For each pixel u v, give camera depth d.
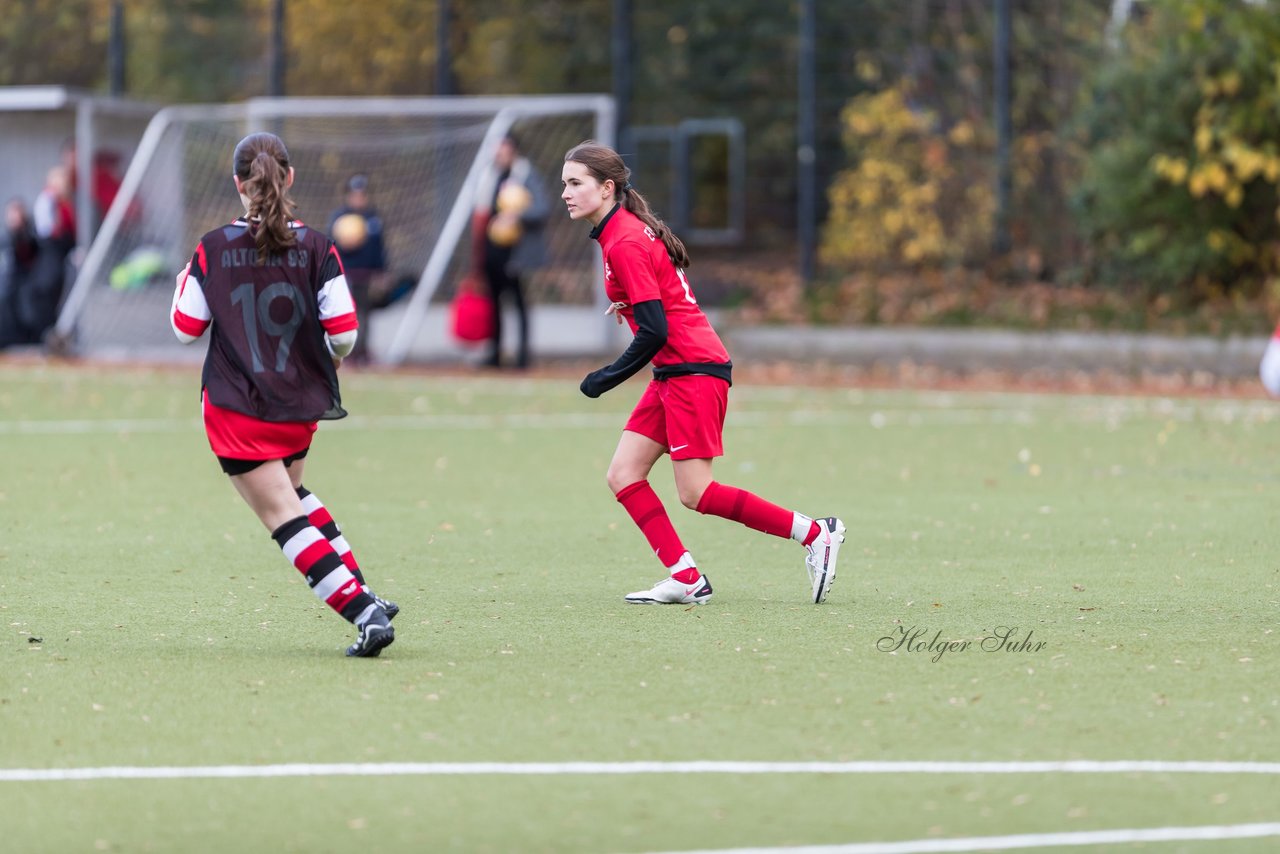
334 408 23.12
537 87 101.44
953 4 85.12
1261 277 77.62
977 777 17.70
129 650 23.58
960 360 77.12
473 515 36.94
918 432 53.22
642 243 26.09
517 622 25.53
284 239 22.81
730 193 96.19
